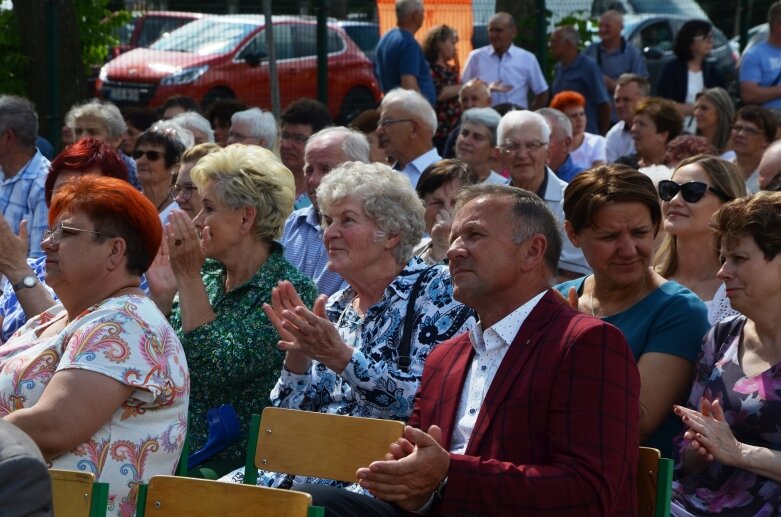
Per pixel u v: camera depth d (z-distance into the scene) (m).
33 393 4.14
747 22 14.88
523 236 4.04
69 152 6.27
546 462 3.80
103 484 3.62
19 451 2.66
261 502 3.57
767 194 4.50
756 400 4.37
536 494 3.64
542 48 14.10
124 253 4.33
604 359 3.79
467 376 4.18
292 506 3.52
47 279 4.34
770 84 13.09
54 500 3.64
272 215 5.52
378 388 4.49
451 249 4.09
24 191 8.43
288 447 4.36
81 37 13.62
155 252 4.44
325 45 13.38
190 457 5.14
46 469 2.72
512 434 3.84
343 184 4.94
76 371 3.99
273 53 11.80
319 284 6.98
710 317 5.45
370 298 5.02
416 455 3.67
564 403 3.76
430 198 6.59
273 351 5.30
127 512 4.07
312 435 4.32
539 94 13.65
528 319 4.00
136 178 8.98
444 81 13.29
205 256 5.48
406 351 4.70
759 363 4.46
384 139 9.05
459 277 4.08
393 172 5.03
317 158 7.12
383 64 12.71
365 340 4.84
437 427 3.74
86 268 4.29
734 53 14.81
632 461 3.79
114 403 4.01
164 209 7.95
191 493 3.65
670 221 5.72
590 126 13.52
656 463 3.93
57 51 12.50
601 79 13.55
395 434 4.18
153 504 3.68
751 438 4.39
